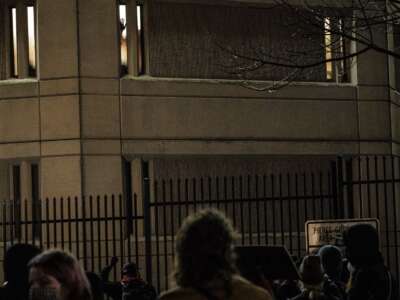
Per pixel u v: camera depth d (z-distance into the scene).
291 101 35.31
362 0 30.03
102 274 20.56
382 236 35.41
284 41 35.31
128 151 33.25
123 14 34.00
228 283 6.79
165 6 34.38
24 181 33.38
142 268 32.38
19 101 33.31
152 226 33.44
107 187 32.78
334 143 35.72
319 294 11.27
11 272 10.57
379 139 36.25
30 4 33.88
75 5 33.00
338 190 24.03
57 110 32.91
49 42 33.06
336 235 19.56
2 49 33.91
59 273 7.55
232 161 34.88
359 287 12.27
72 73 32.84
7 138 33.38
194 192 23.88
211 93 34.44
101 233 32.16
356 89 36.06
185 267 6.80
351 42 35.84
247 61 34.78
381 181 23.97
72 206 32.47
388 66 36.56
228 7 34.88
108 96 33.12
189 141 34.03
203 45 34.69
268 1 34.78
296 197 24.19
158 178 33.91
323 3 31.84
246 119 34.78
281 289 13.84
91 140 32.78
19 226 24.80
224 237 6.83
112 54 33.25
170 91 33.97
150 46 34.09
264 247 9.80
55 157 32.81
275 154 34.97
